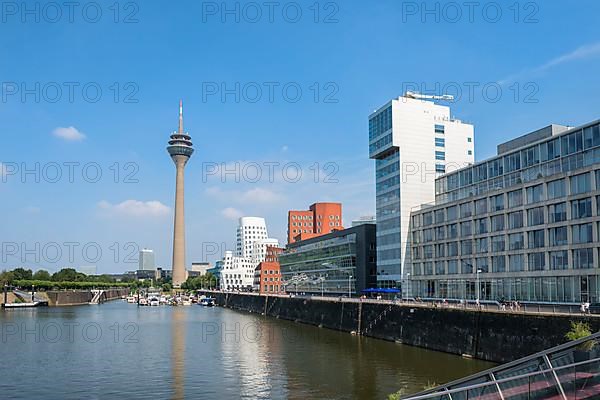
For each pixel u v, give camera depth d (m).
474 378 29.86
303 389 61.66
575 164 93.25
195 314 196.00
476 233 113.69
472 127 152.62
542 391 26.19
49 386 65.75
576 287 87.75
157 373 72.94
